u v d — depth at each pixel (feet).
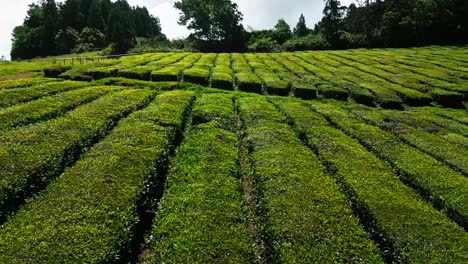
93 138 74.18
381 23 329.11
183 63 182.29
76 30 400.67
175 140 81.20
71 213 47.93
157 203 56.18
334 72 178.50
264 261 46.93
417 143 86.89
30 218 46.83
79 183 55.36
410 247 46.75
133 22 443.73
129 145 69.46
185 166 66.28
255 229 53.62
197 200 55.01
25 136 67.87
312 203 55.57
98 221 46.75
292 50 309.83
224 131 85.81
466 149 86.17
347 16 409.28
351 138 86.22
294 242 46.65
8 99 93.40
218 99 113.29
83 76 137.90
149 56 213.87
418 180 65.82
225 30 335.47
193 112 98.73
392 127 98.99
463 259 45.27
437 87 150.82
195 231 47.91
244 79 145.28
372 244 48.14
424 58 216.54
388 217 52.75
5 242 42.04
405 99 137.18
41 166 58.80
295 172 64.69
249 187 65.21
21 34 382.63
